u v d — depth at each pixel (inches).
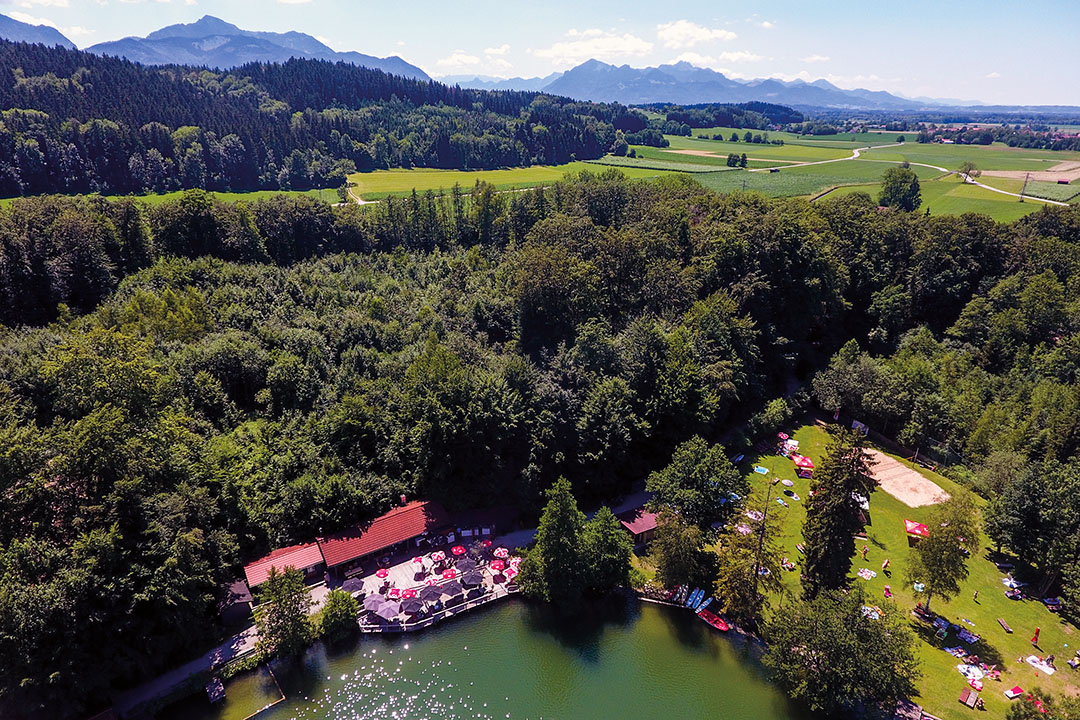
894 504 3159.5
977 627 2383.1
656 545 2571.4
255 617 2202.3
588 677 2228.1
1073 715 1739.7
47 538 1974.7
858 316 4943.4
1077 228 5059.1
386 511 2842.0
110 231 4291.3
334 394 3201.3
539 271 3821.4
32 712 1835.6
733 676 2245.3
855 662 1930.4
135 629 2037.4
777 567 2353.6
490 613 2488.9
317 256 5255.9
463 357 3496.6
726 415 3604.8
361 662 2246.6
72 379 2358.5
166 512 2172.7
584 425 3002.0
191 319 3508.9
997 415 3432.6
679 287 4033.0
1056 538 2513.5
